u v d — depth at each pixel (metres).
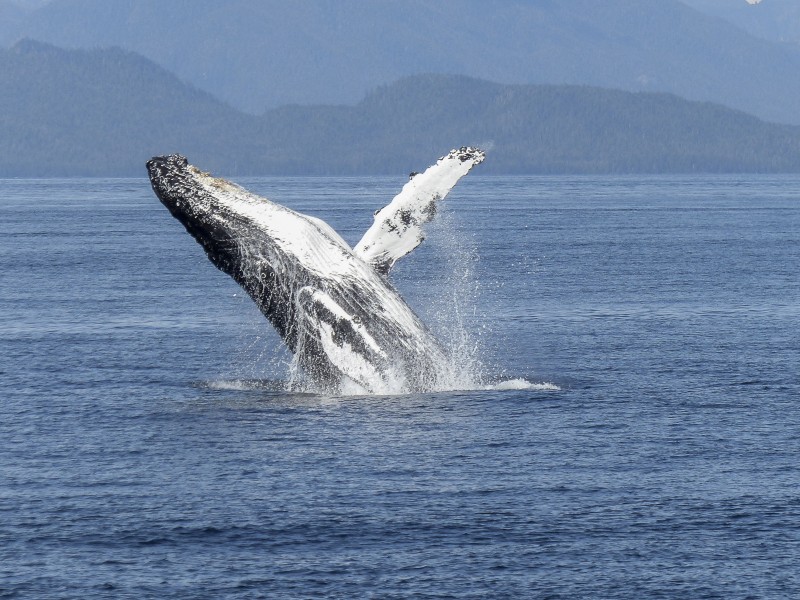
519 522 71.38
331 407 96.19
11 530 70.44
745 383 110.06
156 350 132.88
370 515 72.56
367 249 98.56
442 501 74.88
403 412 94.69
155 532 70.06
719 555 66.50
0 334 145.62
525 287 199.75
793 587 62.59
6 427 93.88
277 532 70.00
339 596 61.88
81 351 131.88
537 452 85.12
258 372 119.44
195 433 90.50
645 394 104.81
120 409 99.75
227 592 62.31
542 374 114.69
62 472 81.25
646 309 167.50
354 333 97.56
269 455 84.25
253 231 95.56
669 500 74.94
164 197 95.19
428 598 61.59
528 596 61.78
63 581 63.53
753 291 190.00
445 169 97.81
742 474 80.06
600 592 62.22
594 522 71.31
